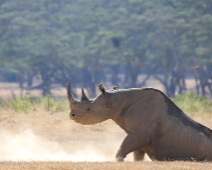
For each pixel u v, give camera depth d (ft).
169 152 137.49
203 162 131.64
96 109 138.31
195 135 137.39
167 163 122.72
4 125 198.49
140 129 136.98
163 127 137.39
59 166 114.11
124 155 136.36
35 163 118.62
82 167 113.50
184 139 137.08
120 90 140.05
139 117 137.69
